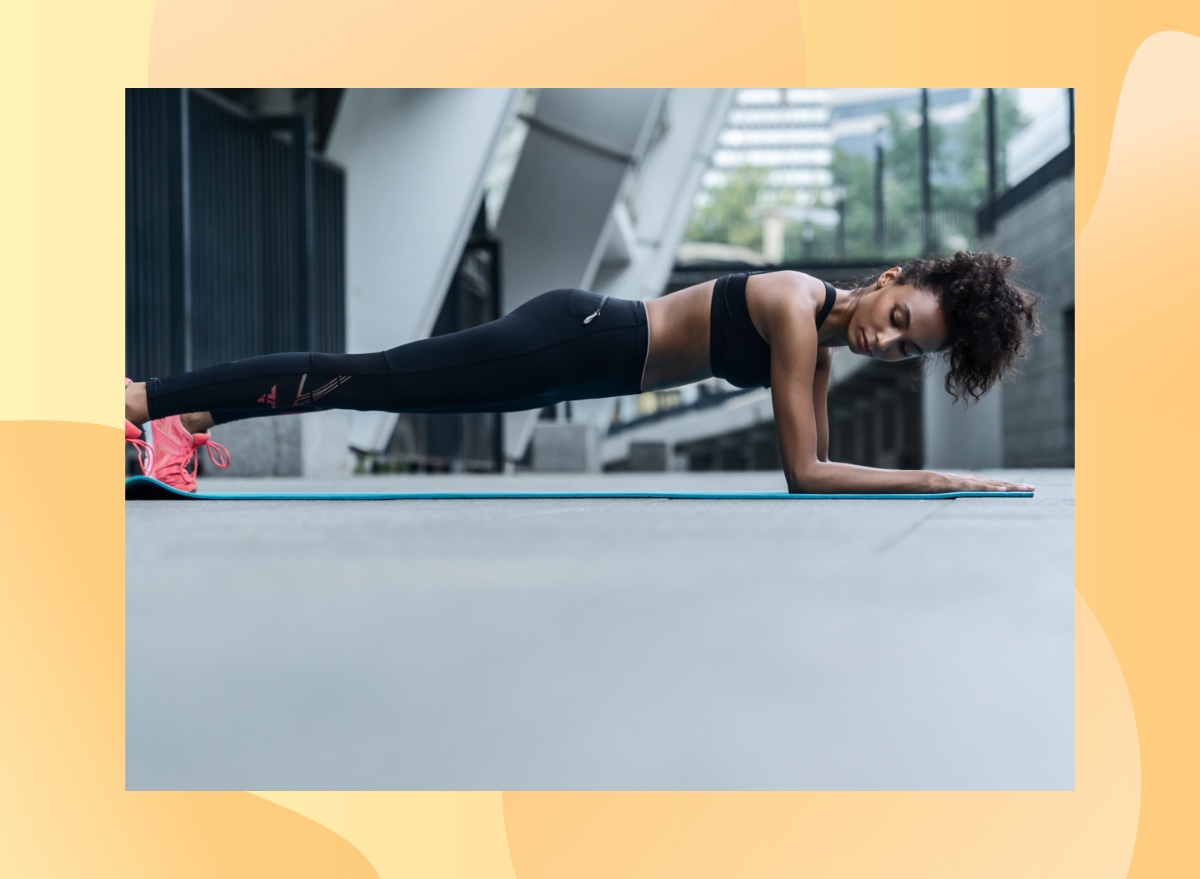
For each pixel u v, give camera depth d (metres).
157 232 8.12
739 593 1.08
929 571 1.20
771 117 53.25
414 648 0.94
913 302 3.00
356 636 0.96
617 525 1.83
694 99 24.09
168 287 8.22
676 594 1.07
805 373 3.03
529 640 0.95
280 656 0.93
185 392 3.26
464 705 0.86
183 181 8.30
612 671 0.90
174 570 1.19
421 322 11.28
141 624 0.99
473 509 2.47
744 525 1.81
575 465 17.59
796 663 0.92
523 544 1.45
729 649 0.94
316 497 3.27
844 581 1.14
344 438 10.10
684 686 0.88
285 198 10.16
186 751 0.85
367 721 0.85
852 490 3.04
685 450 50.41
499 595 1.07
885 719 0.86
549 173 16.34
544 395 3.30
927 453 23.84
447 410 3.38
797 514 2.16
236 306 9.31
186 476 3.46
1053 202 18.67
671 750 0.82
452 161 11.12
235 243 9.35
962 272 3.01
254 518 2.12
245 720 0.85
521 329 3.21
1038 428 19.52
